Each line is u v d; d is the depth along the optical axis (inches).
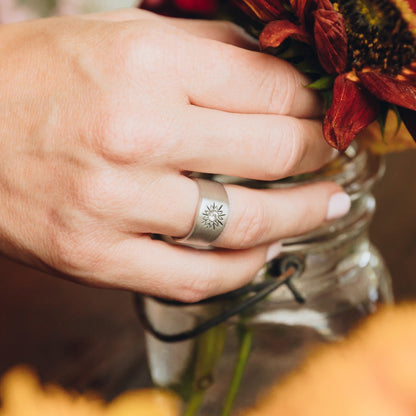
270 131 10.4
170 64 10.1
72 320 16.2
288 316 12.2
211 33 11.6
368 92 10.0
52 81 10.3
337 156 12.1
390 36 10.6
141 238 10.6
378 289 13.0
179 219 10.3
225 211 10.4
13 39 11.0
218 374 12.5
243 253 11.2
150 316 12.6
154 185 10.2
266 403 12.4
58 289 17.2
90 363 15.0
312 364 12.2
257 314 12.2
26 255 11.1
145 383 14.0
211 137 10.2
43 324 16.2
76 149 10.1
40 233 10.6
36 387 14.6
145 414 13.5
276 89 10.5
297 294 11.9
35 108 10.4
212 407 12.7
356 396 12.3
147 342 13.2
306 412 12.4
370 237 18.0
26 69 10.5
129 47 10.1
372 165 12.5
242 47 11.5
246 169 10.4
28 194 10.5
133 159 10.0
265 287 11.9
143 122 9.9
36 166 10.4
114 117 9.9
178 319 12.3
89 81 10.1
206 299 11.9
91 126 9.9
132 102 9.9
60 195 10.3
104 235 10.4
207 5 12.6
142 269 10.7
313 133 10.7
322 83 10.3
